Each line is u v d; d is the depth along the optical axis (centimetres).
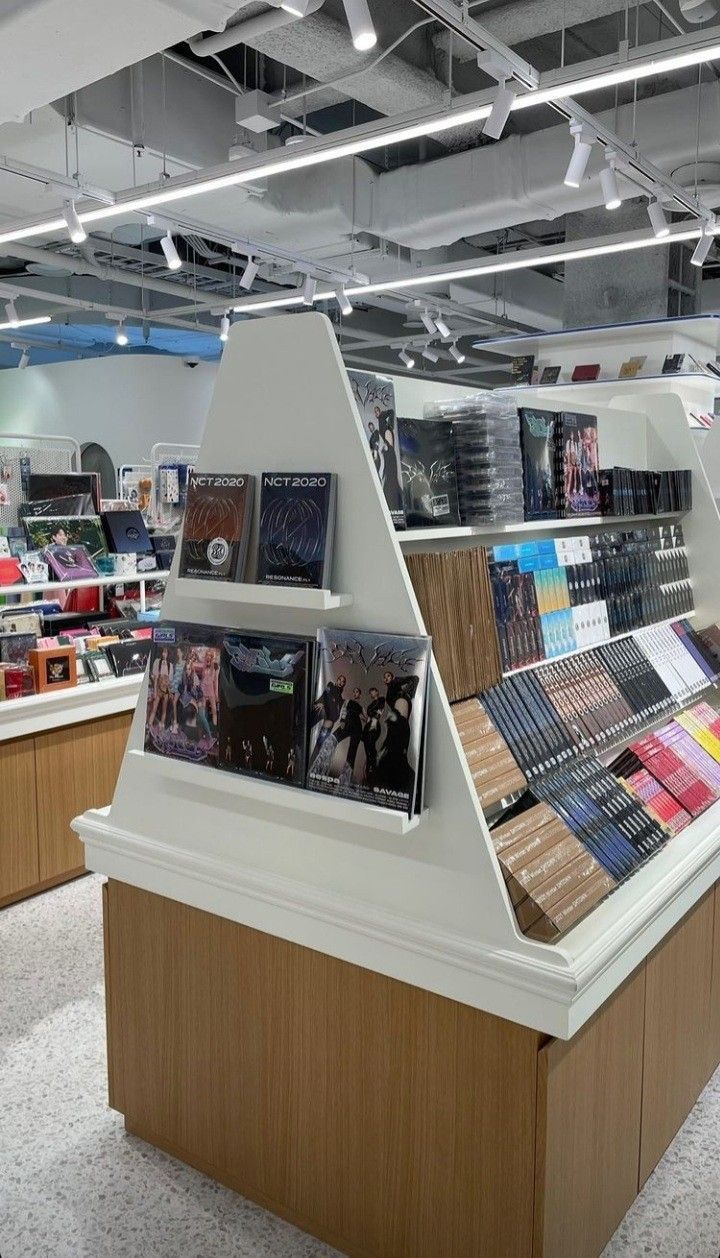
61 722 449
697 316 566
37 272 1250
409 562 220
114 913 267
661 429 402
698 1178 265
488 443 257
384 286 877
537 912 201
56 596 576
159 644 246
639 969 237
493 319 1296
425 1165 214
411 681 201
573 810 242
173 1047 260
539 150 726
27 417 1706
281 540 218
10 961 386
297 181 824
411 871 210
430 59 687
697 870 256
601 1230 229
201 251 1084
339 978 222
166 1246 238
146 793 255
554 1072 196
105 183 786
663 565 374
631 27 688
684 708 336
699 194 735
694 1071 283
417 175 793
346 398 212
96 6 330
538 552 289
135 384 1545
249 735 224
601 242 700
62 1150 273
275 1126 241
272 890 227
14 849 438
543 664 279
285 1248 237
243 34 544
